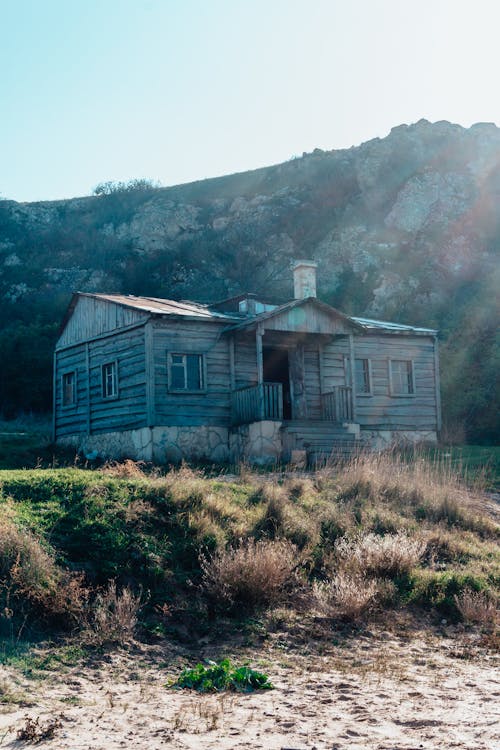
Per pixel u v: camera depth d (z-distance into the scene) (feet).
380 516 44.96
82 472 44.09
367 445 74.95
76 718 20.38
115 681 24.50
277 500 42.63
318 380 82.53
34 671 24.66
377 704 21.94
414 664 27.73
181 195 235.40
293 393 79.97
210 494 42.01
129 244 213.87
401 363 90.12
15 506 35.99
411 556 38.40
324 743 17.95
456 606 35.35
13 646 26.25
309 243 194.59
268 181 227.81
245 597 32.94
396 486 50.88
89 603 30.12
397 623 33.24
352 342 79.51
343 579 35.32
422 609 35.24
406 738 18.38
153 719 20.31
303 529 40.60
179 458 71.15
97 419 79.71
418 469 55.42
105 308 80.07
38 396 136.05
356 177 206.90
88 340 82.43
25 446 84.23
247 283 190.70
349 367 81.41
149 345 71.82
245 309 85.46
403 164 199.72
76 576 31.19
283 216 204.85
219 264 200.13
